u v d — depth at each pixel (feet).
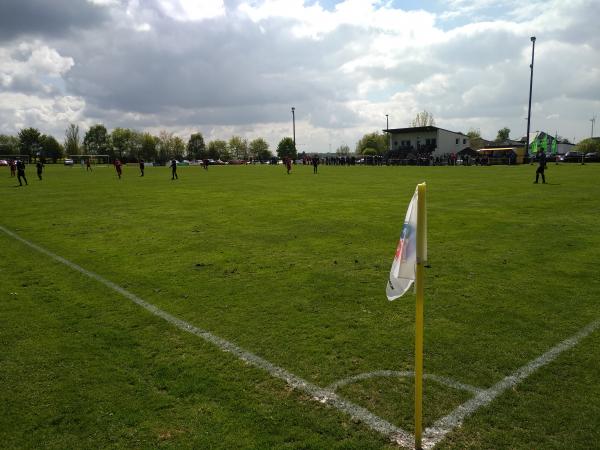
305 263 25.34
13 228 39.50
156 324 16.74
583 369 12.89
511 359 13.52
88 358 14.07
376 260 25.79
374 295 19.56
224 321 16.90
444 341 14.84
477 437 9.98
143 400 11.66
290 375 12.79
